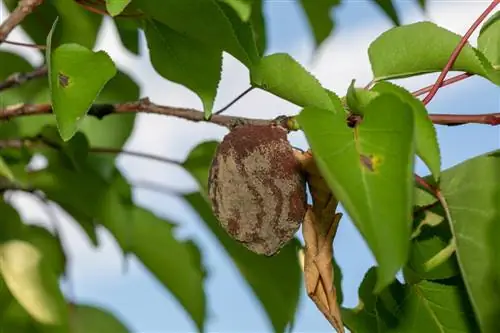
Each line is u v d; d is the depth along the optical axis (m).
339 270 0.81
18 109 0.82
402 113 0.68
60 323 0.85
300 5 0.90
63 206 0.90
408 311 0.79
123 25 0.89
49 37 0.73
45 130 0.87
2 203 0.87
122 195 0.89
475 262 0.75
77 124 0.73
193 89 0.79
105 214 0.89
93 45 0.89
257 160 0.73
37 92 0.91
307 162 0.73
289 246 0.86
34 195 0.89
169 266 0.89
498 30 0.78
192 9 0.76
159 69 0.80
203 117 0.79
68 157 0.88
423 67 0.76
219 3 0.77
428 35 0.75
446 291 0.78
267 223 0.73
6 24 0.78
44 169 0.89
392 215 0.66
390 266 0.66
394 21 0.88
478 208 0.75
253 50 0.76
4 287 0.86
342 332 0.74
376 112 0.68
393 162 0.67
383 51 0.76
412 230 0.77
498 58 0.78
